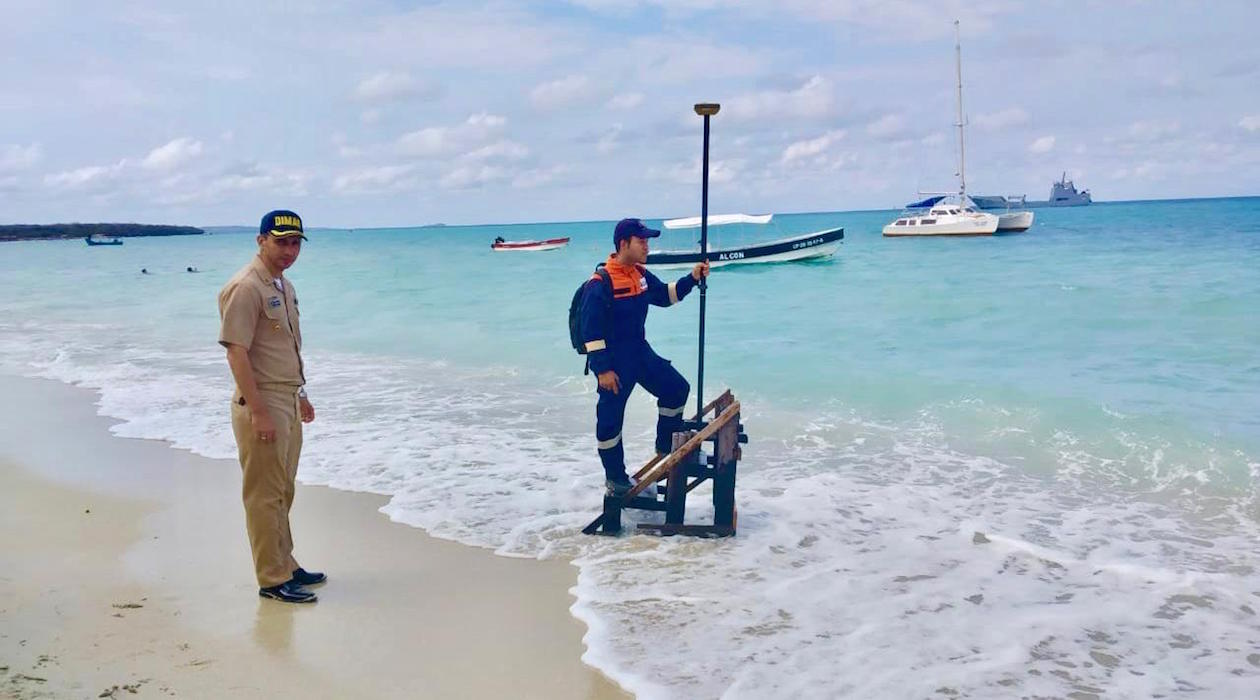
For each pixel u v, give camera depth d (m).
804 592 4.88
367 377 12.80
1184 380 10.71
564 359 14.04
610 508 5.90
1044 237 54.62
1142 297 17.91
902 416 9.53
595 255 54.91
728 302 21.69
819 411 9.90
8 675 3.97
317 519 6.38
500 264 45.16
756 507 6.48
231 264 55.66
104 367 14.31
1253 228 55.88
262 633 4.45
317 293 27.22
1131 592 4.89
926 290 22.38
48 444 8.97
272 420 4.67
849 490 6.90
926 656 4.12
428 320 19.70
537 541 5.82
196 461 8.11
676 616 4.59
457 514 6.42
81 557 5.62
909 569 5.24
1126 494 6.80
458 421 9.65
